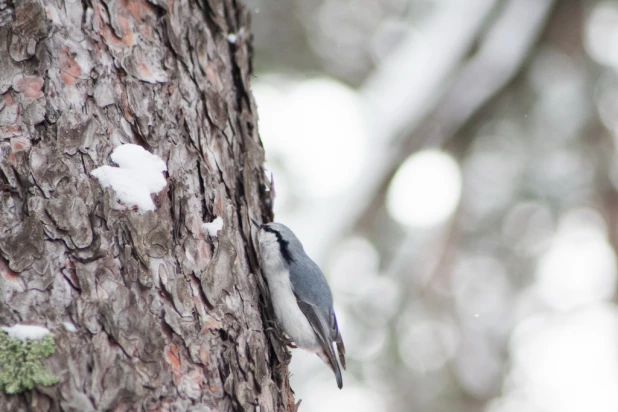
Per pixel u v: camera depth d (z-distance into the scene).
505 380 13.47
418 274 13.72
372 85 13.28
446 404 13.16
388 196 13.63
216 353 4.25
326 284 6.52
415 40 13.29
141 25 4.82
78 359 3.67
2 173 4.00
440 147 13.45
